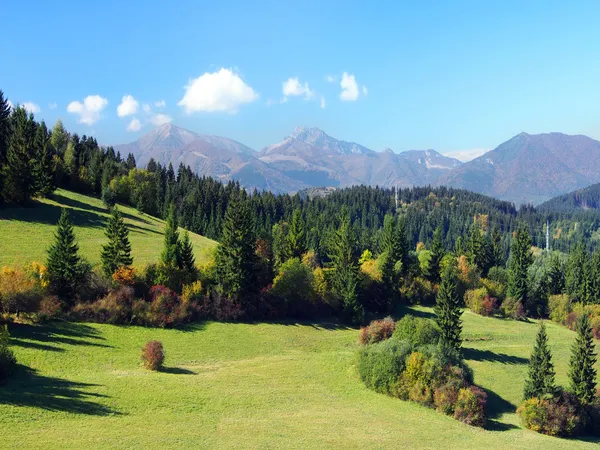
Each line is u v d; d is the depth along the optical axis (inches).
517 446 2092.8
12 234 3961.6
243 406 2048.5
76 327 2817.4
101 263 3484.3
